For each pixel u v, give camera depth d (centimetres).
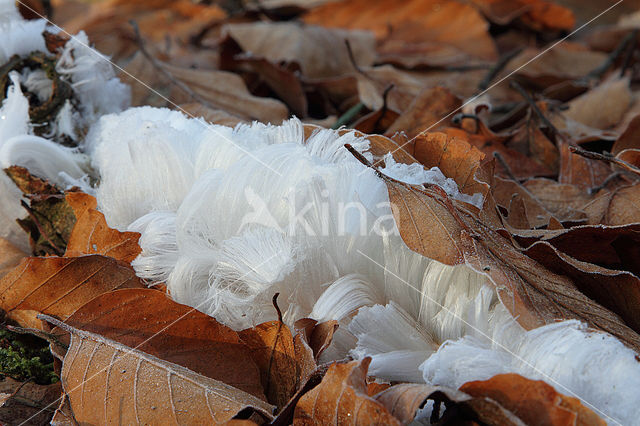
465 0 106
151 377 39
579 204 49
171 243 43
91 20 115
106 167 45
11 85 48
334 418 37
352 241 41
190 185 44
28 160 46
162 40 102
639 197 46
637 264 43
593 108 67
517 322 38
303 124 45
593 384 37
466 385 37
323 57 78
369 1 104
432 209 40
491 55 99
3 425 41
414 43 104
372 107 61
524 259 41
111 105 50
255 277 41
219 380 40
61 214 46
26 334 44
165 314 40
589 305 40
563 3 137
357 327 40
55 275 42
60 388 42
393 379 39
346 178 41
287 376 40
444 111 55
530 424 37
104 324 41
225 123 53
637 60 92
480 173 43
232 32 76
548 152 55
